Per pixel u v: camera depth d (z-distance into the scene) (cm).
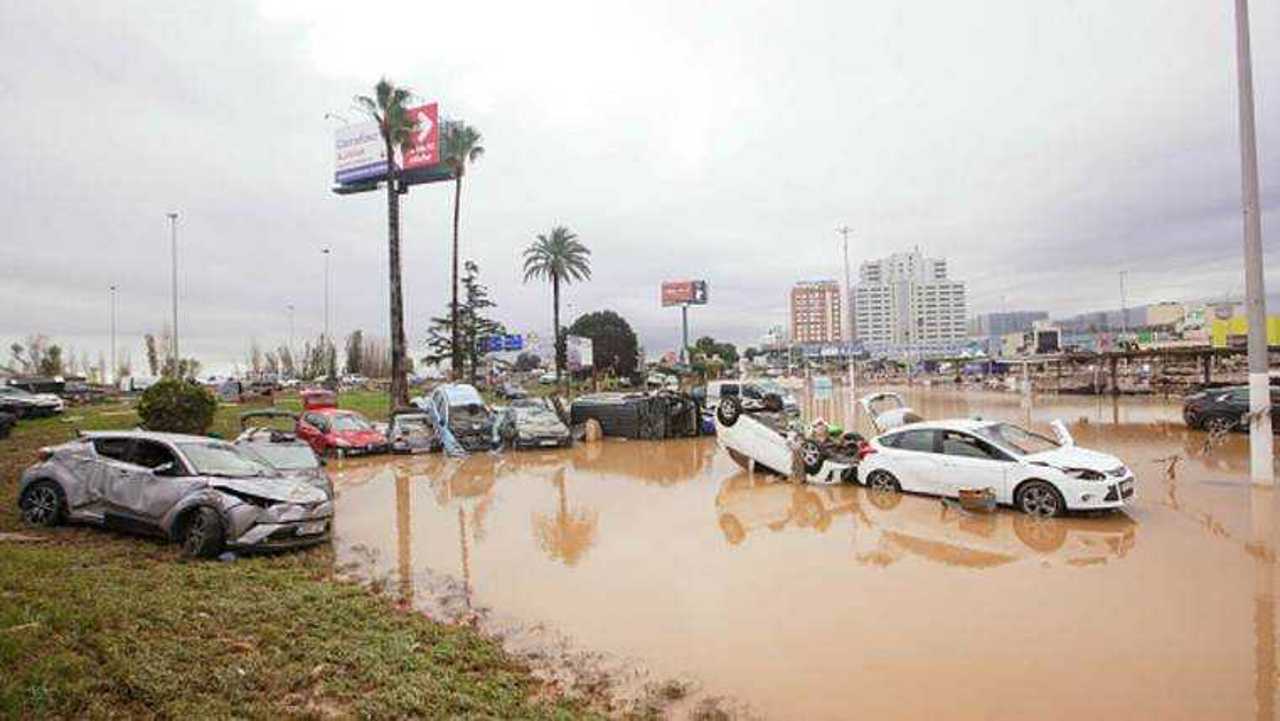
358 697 523
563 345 7706
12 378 5650
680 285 9775
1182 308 8675
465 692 548
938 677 598
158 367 8531
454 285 4800
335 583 870
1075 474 1124
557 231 6631
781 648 672
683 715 547
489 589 868
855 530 1114
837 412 3681
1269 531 1001
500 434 2436
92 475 1053
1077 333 9019
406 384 3541
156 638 602
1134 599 754
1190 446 1905
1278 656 606
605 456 2238
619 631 726
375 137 5775
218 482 983
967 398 4475
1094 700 546
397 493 1600
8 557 823
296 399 4928
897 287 14162
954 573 877
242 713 486
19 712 448
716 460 2078
